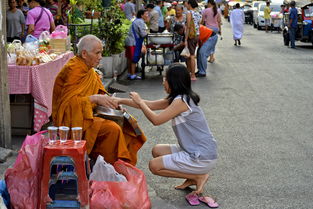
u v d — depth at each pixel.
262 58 17.94
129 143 5.57
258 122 8.70
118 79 13.00
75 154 4.20
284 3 33.62
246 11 42.00
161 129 8.21
